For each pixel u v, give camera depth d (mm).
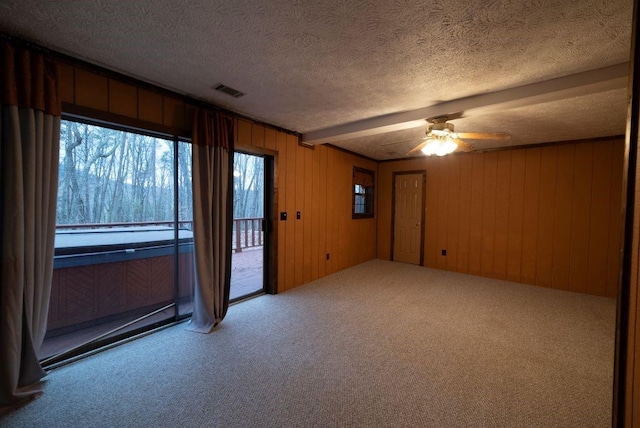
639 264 715
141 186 3748
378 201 6371
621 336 762
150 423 1652
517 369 2238
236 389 1954
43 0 1460
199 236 2822
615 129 3637
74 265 2719
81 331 2758
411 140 4484
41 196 1878
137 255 3119
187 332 2770
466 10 1485
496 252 4898
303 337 2707
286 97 2744
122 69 2227
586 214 4164
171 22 1637
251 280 4508
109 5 1496
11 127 1736
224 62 2094
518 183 4688
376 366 2250
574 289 4242
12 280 1740
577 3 1413
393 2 1437
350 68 2148
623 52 1856
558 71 2137
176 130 2707
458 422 1697
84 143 3445
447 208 5410
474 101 2646
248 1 1448
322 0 1431
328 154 4812
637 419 716
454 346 2580
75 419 1672
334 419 1706
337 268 5195
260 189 7277
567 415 1765
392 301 3707
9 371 1732
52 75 1927
